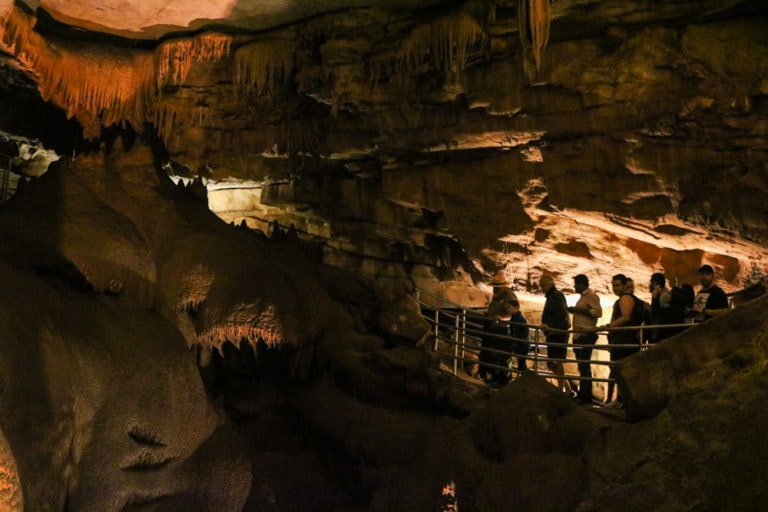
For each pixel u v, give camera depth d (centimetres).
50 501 569
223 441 757
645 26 930
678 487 540
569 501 605
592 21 935
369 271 1292
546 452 679
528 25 905
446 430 748
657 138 959
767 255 963
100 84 1080
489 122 1039
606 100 967
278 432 838
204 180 1256
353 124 1121
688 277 1063
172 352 780
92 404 660
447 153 1120
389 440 766
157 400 725
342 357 854
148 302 860
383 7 977
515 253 1123
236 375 892
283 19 1026
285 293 864
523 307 1335
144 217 928
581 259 1119
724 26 896
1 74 1078
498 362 948
